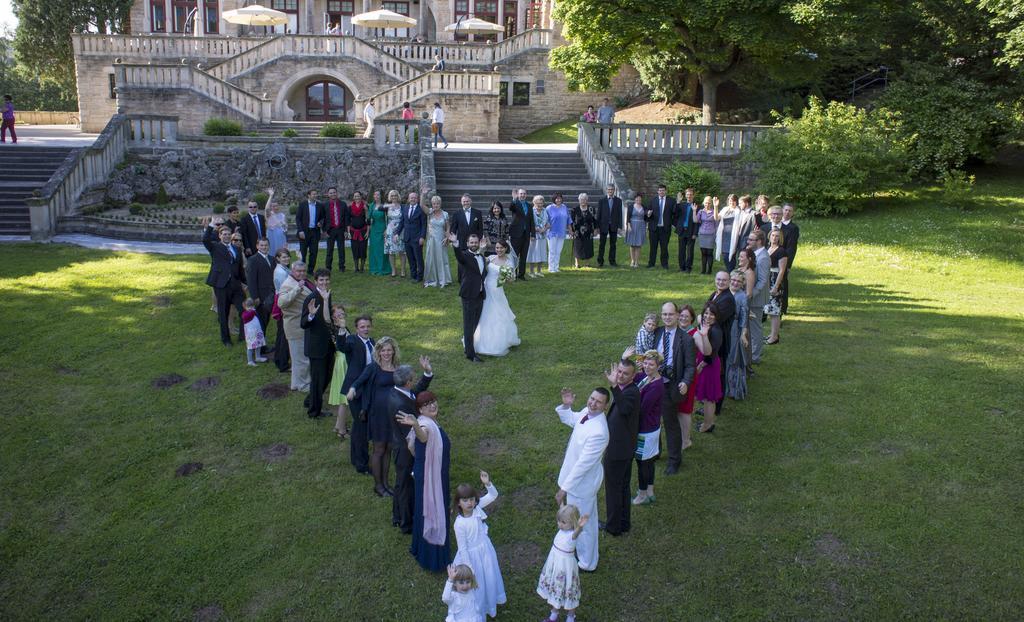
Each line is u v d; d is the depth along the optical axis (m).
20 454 9.01
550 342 12.08
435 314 13.43
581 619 6.42
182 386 10.74
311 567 7.19
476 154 25.20
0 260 16.77
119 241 19.16
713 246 16.33
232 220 13.51
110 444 9.26
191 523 7.84
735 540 7.35
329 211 15.99
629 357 7.71
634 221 16.95
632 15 25.62
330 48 34.38
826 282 16.03
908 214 21.97
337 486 8.47
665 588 6.79
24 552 7.44
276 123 31.67
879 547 7.16
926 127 23.39
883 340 12.18
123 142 24.28
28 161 23.58
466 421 9.65
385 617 6.59
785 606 6.52
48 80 58.94
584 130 24.91
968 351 11.64
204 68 33.69
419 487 7.00
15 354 11.57
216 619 6.62
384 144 24.92
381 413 8.06
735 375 9.92
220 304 12.05
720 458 8.71
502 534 7.56
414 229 15.31
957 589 6.59
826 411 9.68
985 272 16.91
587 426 6.69
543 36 38.84
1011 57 21.86
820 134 22.45
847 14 23.20
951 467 8.36
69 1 43.88
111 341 12.18
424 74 32.44
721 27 25.34
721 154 24.59
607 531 7.46
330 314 9.58
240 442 9.34
